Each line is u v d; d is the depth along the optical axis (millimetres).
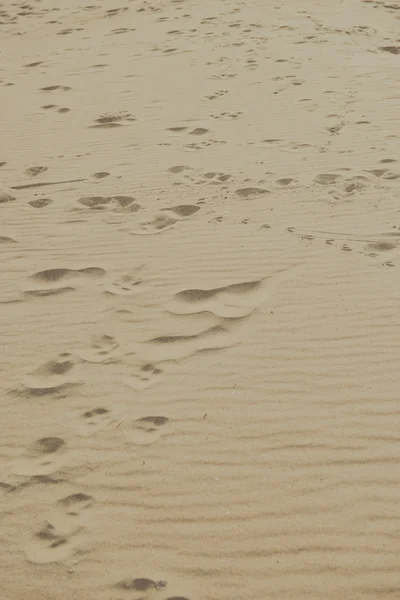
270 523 2938
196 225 5418
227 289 4562
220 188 6016
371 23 11922
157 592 2686
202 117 7777
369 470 3150
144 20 12961
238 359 3914
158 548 2863
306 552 2805
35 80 9695
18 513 3059
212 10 13211
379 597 2617
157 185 6172
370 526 2889
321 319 4195
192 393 3686
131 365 3928
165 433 3441
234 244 5090
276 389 3674
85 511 3053
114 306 4477
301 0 13797
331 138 6953
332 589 2656
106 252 5125
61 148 7211
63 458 3336
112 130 7602
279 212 5523
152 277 4766
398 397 3559
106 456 3330
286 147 6805
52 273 4902
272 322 4203
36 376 3904
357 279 4559
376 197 5664
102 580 2744
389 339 3988
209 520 2971
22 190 6293
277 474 3168
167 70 9641
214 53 10297
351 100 8000
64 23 13484
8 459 3355
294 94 8320
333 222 5312
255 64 9625
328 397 3594
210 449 3330
